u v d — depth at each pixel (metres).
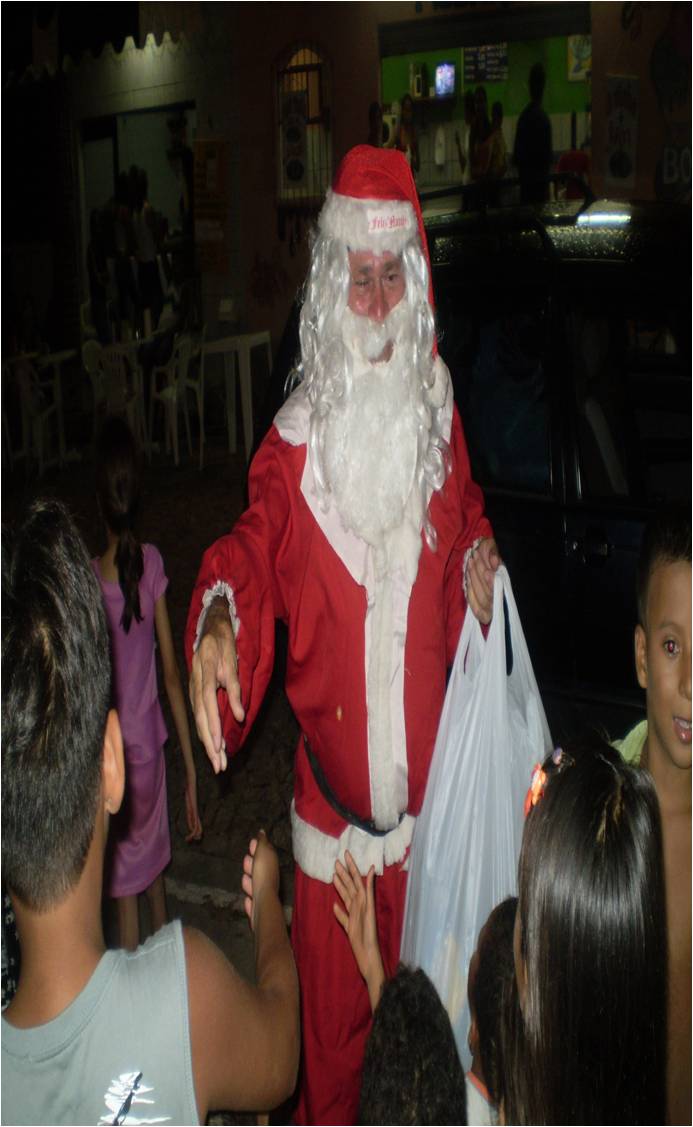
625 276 3.96
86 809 1.39
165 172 13.11
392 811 2.71
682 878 1.98
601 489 3.87
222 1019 1.52
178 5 12.35
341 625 2.68
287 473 2.69
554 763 1.67
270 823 4.67
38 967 1.42
